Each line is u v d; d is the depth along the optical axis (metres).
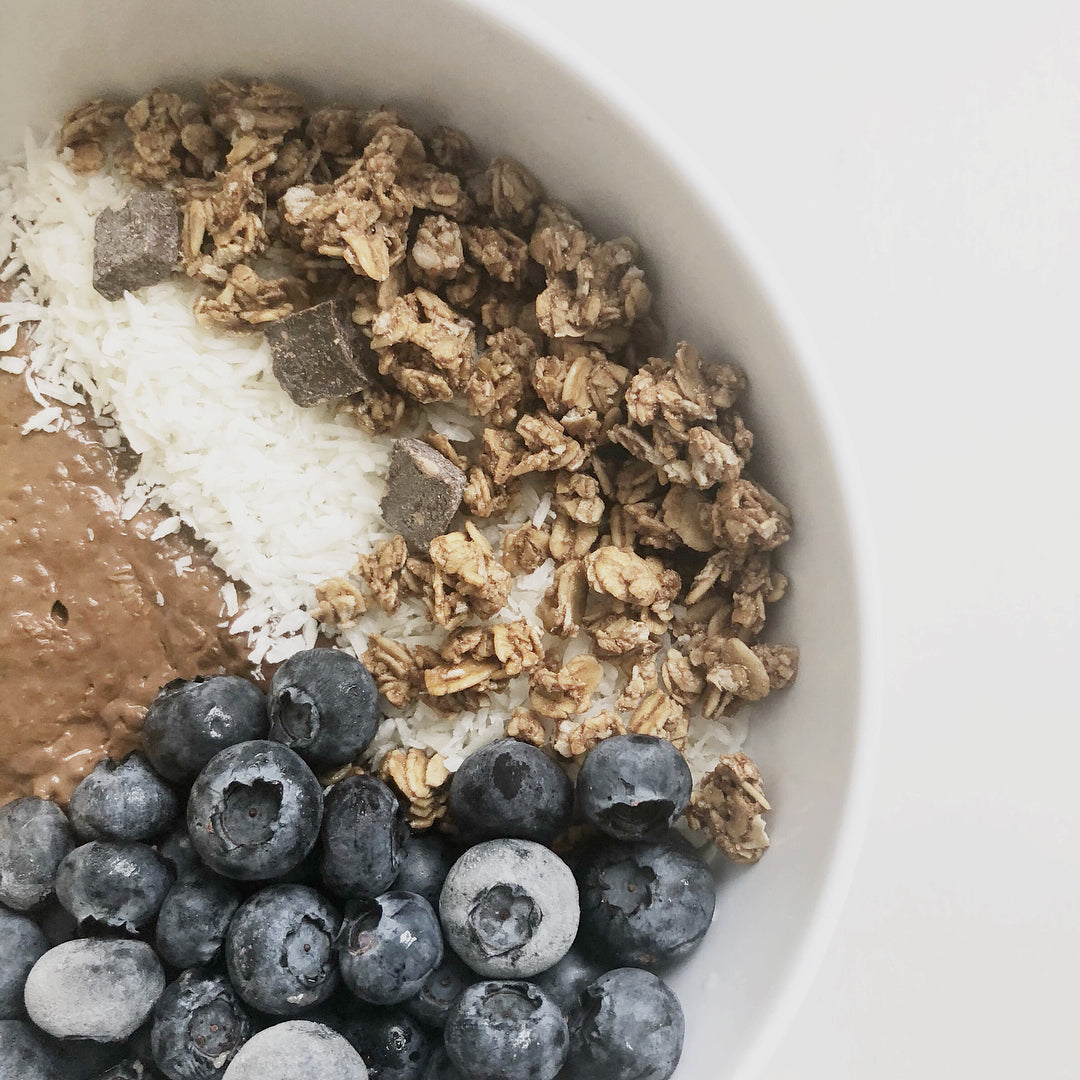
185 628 0.21
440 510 0.21
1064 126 0.23
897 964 0.23
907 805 0.23
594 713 0.21
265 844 0.19
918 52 0.23
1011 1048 0.23
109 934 0.19
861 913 0.23
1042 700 0.23
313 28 0.20
